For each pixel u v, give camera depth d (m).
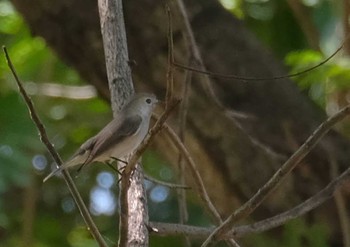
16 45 14.55
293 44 14.90
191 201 14.38
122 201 6.01
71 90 14.67
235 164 10.01
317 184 9.84
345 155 10.04
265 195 6.47
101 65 10.74
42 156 15.02
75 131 15.53
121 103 7.61
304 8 14.12
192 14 10.55
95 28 10.63
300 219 8.43
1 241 15.25
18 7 11.03
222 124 10.02
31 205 14.41
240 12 14.76
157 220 15.36
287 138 10.00
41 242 15.89
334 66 11.25
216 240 6.58
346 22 12.62
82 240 15.98
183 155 7.46
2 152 12.30
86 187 16.17
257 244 8.38
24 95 6.46
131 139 6.97
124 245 6.12
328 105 12.98
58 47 10.98
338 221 9.63
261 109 10.15
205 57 10.34
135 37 10.42
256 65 10.36
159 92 10.38
